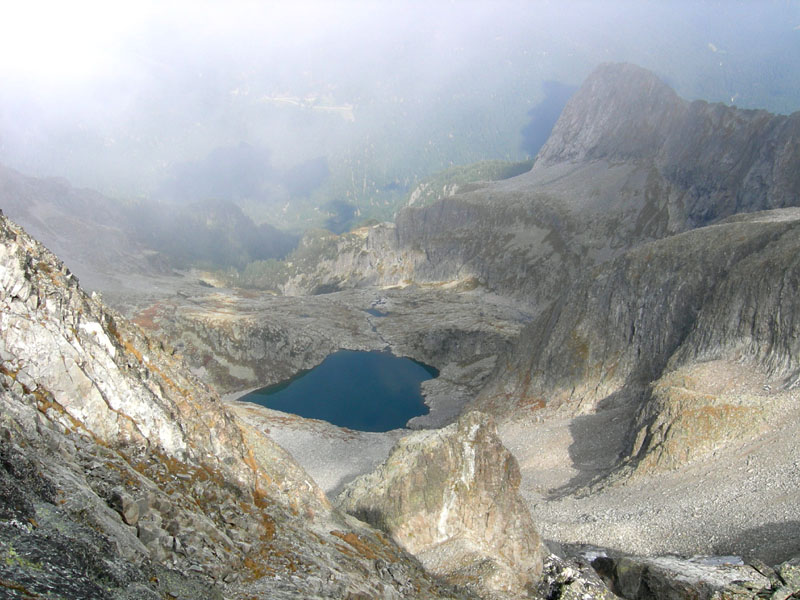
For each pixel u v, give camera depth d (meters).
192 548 24.20
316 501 37.25
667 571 51.22
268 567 27.00
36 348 26.00
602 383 108.88
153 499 24.52
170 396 32.12
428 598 34.00
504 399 122.19
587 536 63.47
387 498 51.94
